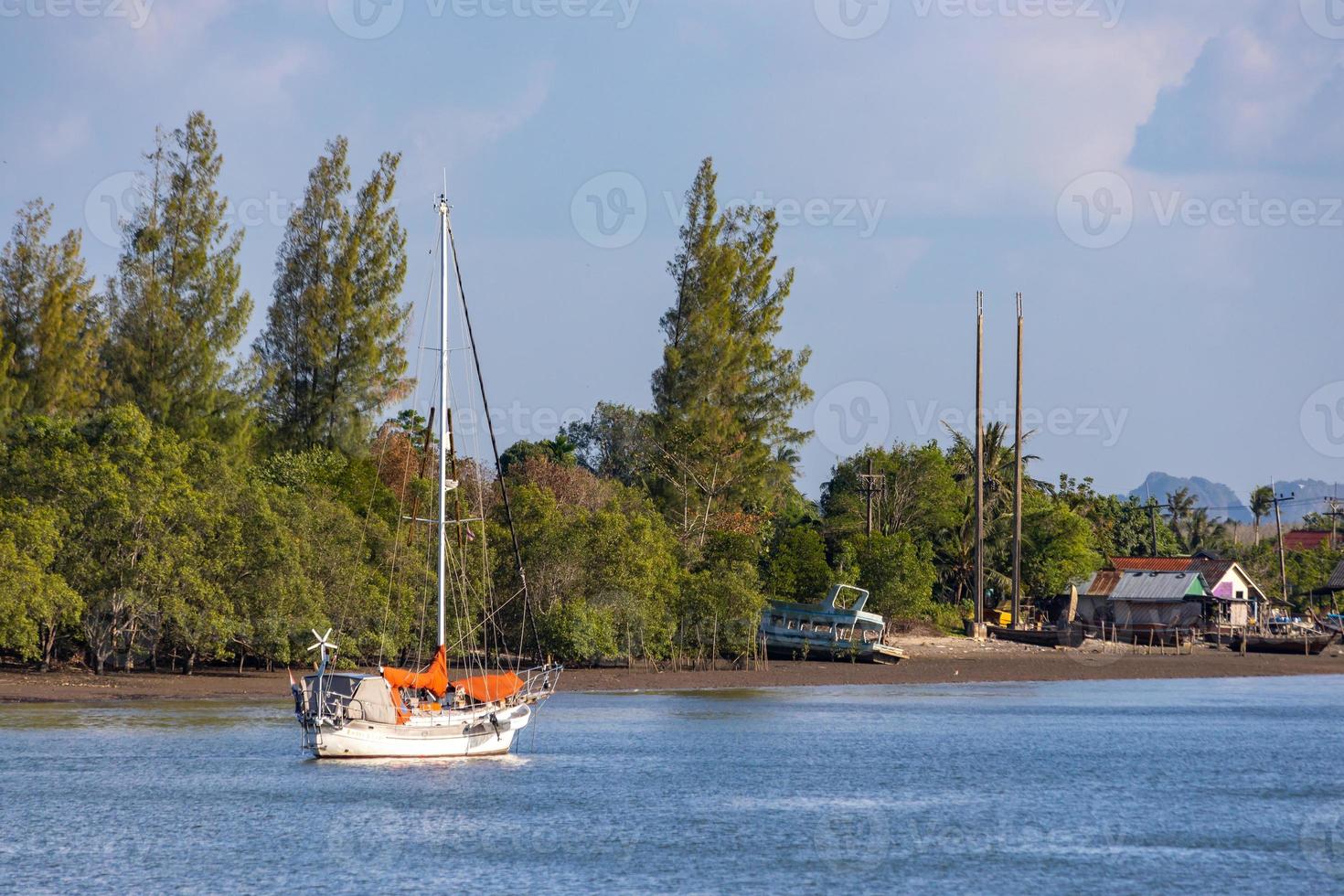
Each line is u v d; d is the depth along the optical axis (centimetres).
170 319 14050
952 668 14300
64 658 11356
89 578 10262
